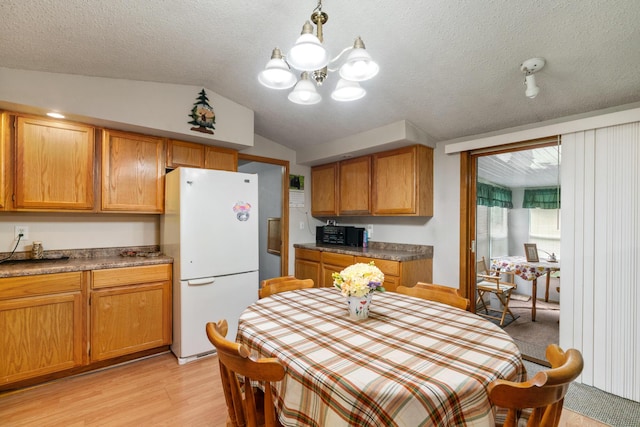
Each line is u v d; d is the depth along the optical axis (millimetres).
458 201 2959
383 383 888
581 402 1942
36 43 1786
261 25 1868
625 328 1979
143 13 1666
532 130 2344
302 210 4211
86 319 2223
